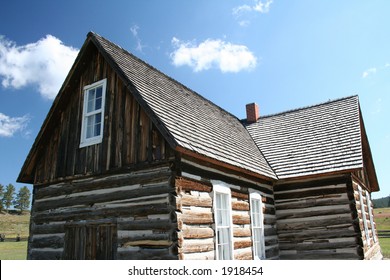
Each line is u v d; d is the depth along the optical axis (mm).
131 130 8820
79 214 9250
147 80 10422
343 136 13602
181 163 7910
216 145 9945
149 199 7914
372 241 15156
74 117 10445
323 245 11656
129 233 8039
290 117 17484
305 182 12453
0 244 35000
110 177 8898
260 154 14328
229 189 9617
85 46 10312
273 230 12164
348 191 11656
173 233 7281
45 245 9875
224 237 9109
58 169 10227
